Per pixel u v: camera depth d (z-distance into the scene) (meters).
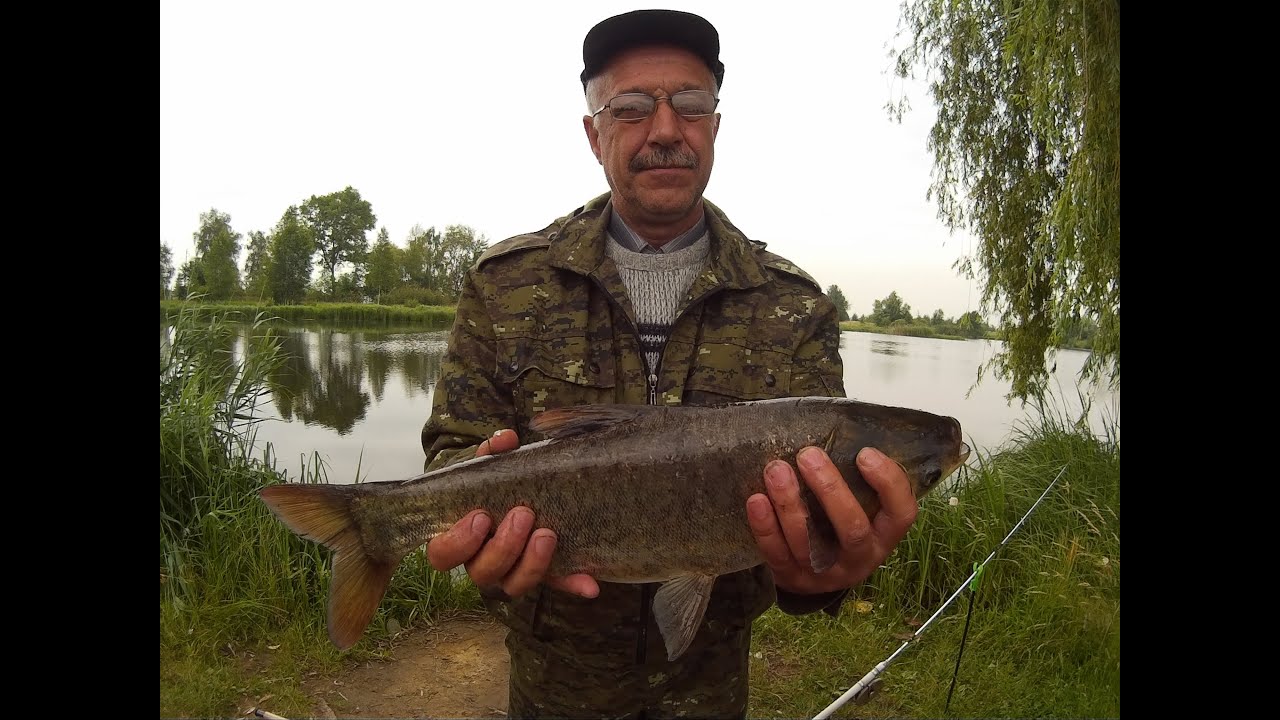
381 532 0.80
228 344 2.51
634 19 0.83
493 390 0.89
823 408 0.79
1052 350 3.06
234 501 2.13
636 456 0.78
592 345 0.88
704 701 0.86
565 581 0.77
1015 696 1.58
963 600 1.89
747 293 0.90
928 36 3.38
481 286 0.91
